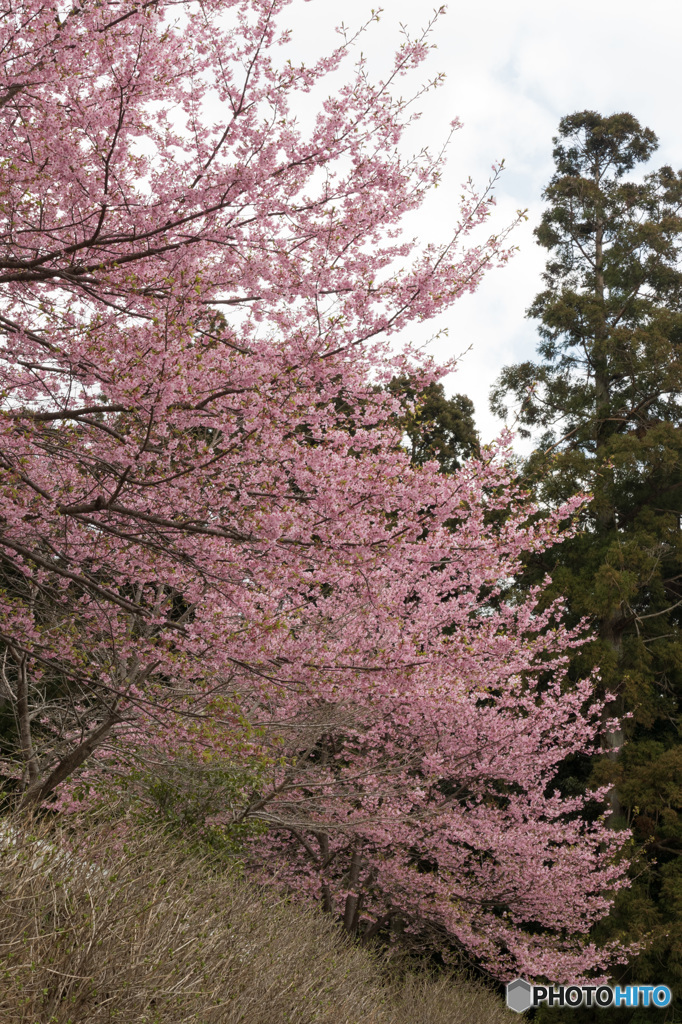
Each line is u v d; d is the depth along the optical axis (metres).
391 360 5.40
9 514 5.43
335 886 11.17
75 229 5.42
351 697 6.82
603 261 19.83
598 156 21.02
